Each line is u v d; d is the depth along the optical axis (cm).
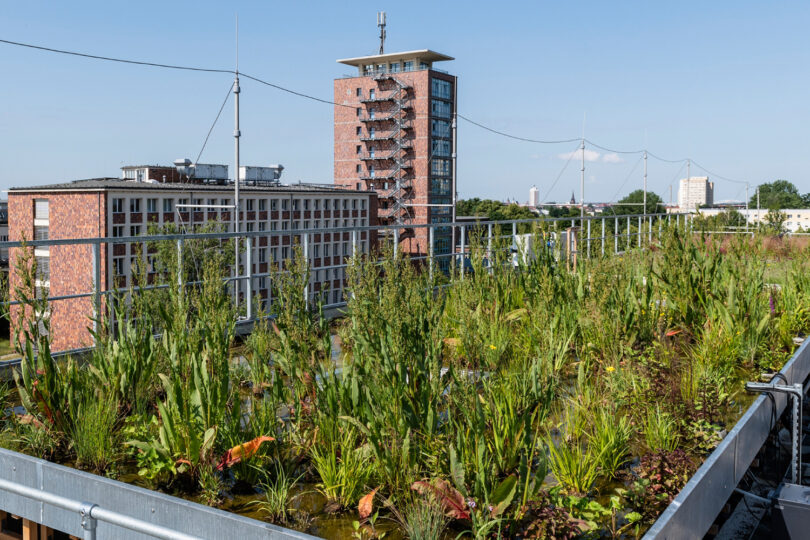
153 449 444
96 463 457
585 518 400
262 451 455
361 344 543
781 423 675
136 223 8962
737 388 672
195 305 636
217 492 418
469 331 682
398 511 403
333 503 413
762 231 1667
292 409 543
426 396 479
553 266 1015
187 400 448
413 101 13750
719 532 480
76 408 495
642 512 416
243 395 604
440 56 14288
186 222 9412
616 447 477
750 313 777
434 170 13912
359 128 14225
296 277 630
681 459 450
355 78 14162
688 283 849
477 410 426
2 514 419
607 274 881
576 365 708
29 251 523
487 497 375
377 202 13850
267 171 12056
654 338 766
